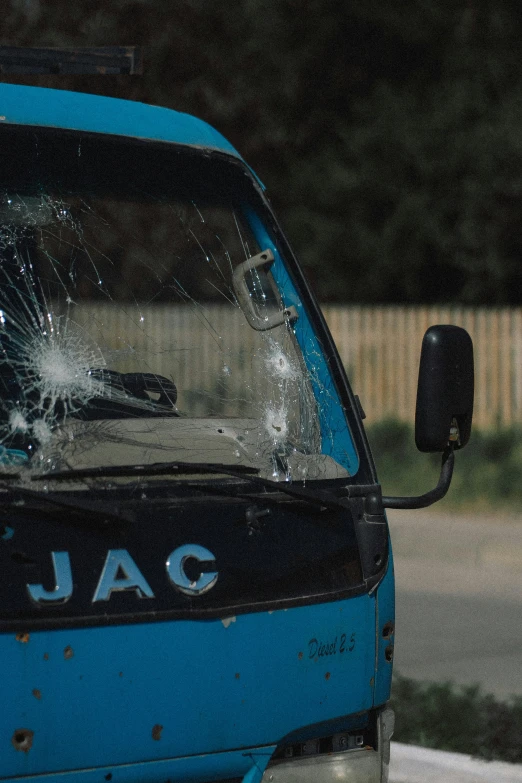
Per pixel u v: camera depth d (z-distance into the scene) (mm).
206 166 5598
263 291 5566
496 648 12367
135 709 4445
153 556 4547
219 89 35938
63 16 23984
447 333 5234
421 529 19578
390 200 36094
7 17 16125
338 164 36312
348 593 4977
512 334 25453
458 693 9914
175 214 5504
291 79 36188
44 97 5387
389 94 35312
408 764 8352
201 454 4977
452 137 34438
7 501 4336
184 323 5410
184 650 4547
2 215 5125
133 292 5344
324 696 4891
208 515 4703
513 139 33375
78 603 4371
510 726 8750
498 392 25578
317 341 5465
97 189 5352
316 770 4980
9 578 4285
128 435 4875
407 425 25797
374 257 36031
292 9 36000
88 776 4375
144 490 4625
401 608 14383
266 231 5621
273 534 4836
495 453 24078
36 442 4648
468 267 34625
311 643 4852
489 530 19375
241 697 4668
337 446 5297
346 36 36000
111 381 5016
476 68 34312
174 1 34406
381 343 27203
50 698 4305
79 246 5266
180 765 4551
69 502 4383
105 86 11781
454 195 34719
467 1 34375
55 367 4887
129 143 5434
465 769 8234
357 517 5113
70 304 5125
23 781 4270
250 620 4695
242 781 4738
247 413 5340
